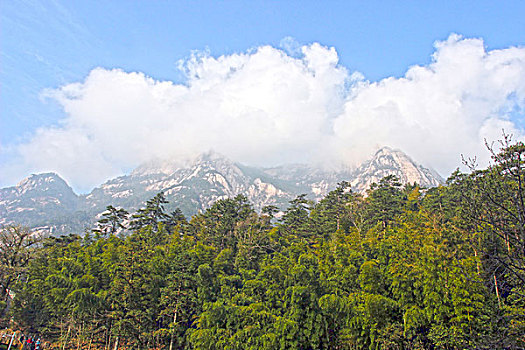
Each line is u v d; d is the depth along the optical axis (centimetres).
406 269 4053
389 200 6825
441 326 3556
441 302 3631
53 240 7156
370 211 6819
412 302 3941
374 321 3941
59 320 5569
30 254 6084
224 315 4475
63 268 5616
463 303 3431
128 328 4809
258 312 4328
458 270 3528
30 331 5538
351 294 4284
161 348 4916
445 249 3956
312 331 4094
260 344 4119
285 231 7531
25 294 5709
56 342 5381
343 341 4097
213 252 5806
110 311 4962
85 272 5541
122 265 5194
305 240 6756
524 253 1289
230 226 7088
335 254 5075
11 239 6016
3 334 5259
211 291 4978
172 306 4953
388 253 4472
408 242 4431
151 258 5366
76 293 4841
